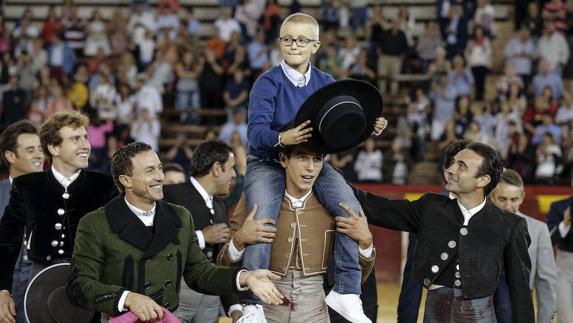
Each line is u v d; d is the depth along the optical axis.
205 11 39.06
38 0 39.44
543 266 11.10
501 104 29.23
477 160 9.26
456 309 9.20
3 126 31.66
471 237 9.27
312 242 8.90
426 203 9.57
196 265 8.91
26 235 10.12
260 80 8.89
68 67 33.97
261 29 33.88
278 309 8.89
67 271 9.60
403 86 32.78
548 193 24.22
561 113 29.17
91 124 29.84
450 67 31.70
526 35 32.44
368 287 10.59
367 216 9.66
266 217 8.56
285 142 8.19
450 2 33.41
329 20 34.97
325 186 8.88
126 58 33.38
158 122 30.83
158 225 8.70
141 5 35.53
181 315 10.96
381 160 27.89
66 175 10.15
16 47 34.53
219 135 30.00
